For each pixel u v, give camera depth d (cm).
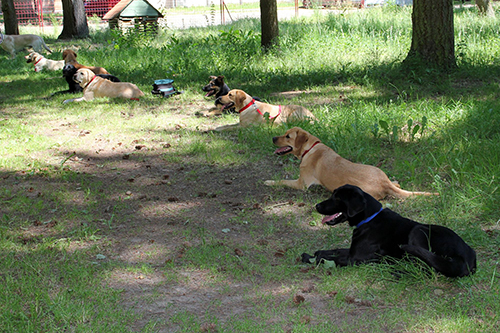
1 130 818
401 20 1758
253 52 1419
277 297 360
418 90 978
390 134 725
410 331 313
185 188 598
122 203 548
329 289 365
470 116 745
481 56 1170
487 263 386
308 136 570
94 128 846
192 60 1385
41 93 1134
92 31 2402
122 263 413
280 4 3628
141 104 1018
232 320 330
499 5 2200
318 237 462
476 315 325
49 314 332
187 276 393
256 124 794
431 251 356
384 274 376
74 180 616
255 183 607
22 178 617
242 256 426
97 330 314
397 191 513
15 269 399
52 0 3669
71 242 453
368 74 1119
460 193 504
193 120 893
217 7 3881
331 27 1758
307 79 1162
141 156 712
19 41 1781
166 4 4147
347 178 515
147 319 333
